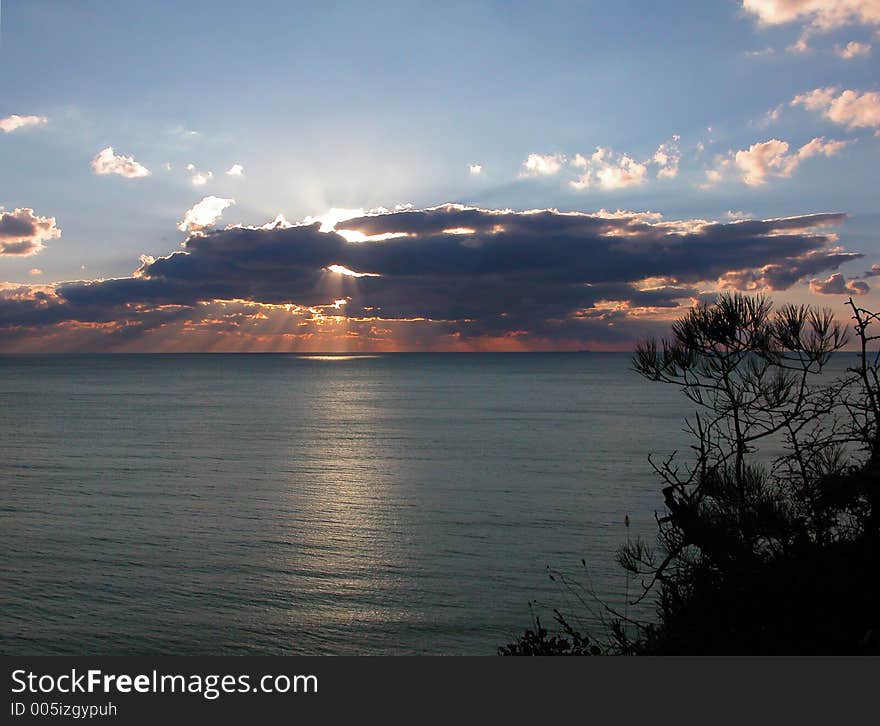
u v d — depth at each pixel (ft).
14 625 82.69
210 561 111.14
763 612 21.57
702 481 23.29
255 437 289.12
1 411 410.52
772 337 22.00
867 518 21.34
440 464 216.54
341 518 143.13
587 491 170.91
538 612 86.53
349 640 79.15
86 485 181.57
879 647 19.80
